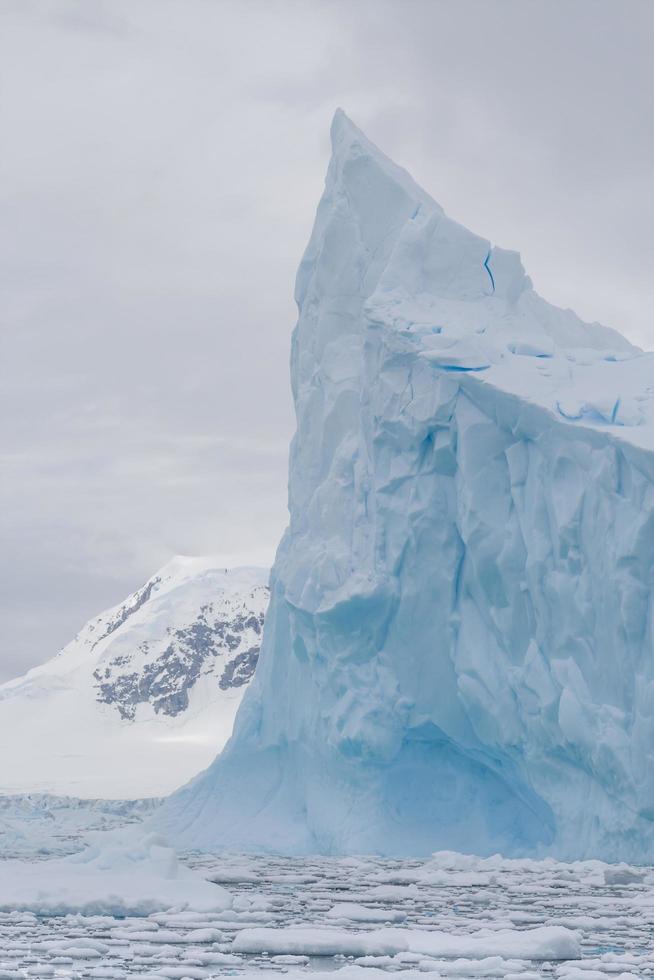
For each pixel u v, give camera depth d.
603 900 27.28
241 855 41.69
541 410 38.88
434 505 41.78
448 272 46.38
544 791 38.91
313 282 48.78
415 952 19.45
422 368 42.12
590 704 36.81
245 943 19.47
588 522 37.66
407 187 49.53
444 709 41.47
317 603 44.12
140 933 20.91
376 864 37.22
